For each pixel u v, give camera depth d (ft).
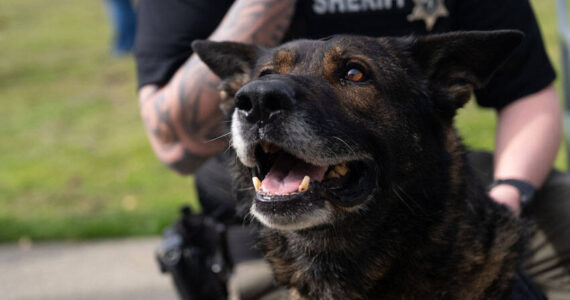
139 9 9.10
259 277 9.12
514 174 8.25
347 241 7.47
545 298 7.85
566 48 12.29
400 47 7.68
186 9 8.51
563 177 8.84
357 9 8.50
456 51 7.51
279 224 6.76
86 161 22.25
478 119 21.38
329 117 6.77
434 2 8.43
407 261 7.47
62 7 57.16
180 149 8.35
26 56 39.32
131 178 20.38
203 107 8.00
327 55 7.30
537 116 8.51
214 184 9.20
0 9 57.77
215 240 9.39
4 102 30.37
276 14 7.99
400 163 7.38
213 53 7.79
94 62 36.50
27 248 16.15
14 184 20.51
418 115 7.48
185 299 9.57
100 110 28.07
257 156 7.11
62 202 18.83
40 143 24.50
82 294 13.60
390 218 7.40
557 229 8.52
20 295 13.71
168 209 17.35
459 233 7.38
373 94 7.20
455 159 7.72
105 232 16.56
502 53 7.24
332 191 6.99
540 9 36.83
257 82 6.54
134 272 14.49
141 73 8.72
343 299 7.80
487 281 7.44
